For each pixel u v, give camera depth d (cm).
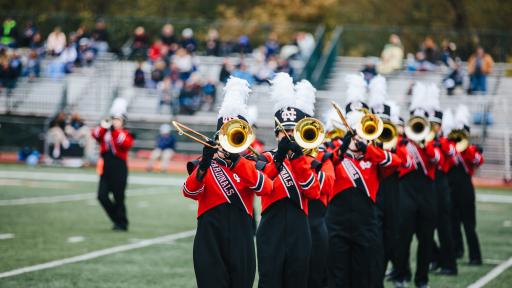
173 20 8888
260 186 1712
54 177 6272
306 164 1791
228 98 1744
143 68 8262
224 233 1712
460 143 2956
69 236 3409
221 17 10844
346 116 2262
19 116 8169
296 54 8188
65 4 11044
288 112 1856
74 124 7431
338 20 10625
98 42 8581
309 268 1958
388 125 2288
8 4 10919
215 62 8262
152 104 7994
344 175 2120
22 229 3562
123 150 3581
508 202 5366
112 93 8156
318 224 1980
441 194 2766
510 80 7844
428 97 2731
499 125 7312
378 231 2133
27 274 2561
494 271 2864
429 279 2700
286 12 10500
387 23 10506
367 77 7256
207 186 1725
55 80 8375
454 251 2789
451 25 10312
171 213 4350
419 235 2536
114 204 3622
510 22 10144
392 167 2125
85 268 2697
